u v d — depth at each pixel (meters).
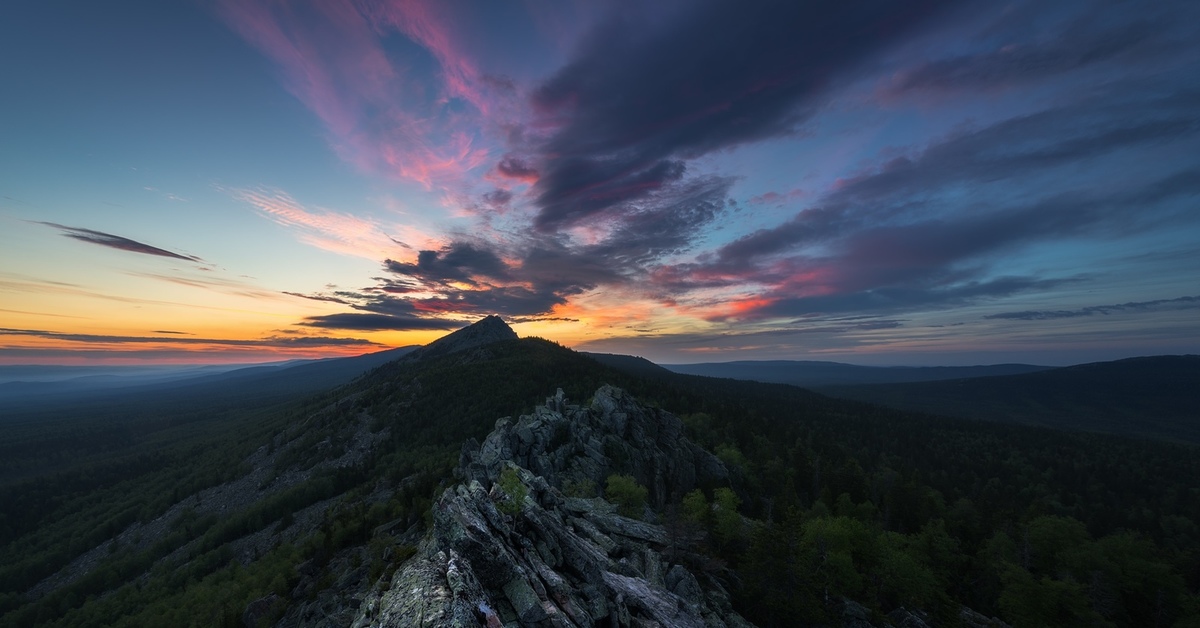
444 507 33.38
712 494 119.50
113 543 191.12
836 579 69.75
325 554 113.81
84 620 131.12
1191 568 95.56
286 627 77.12
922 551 94.44
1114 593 81.94
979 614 81.44
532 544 38.88
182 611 109.69
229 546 155.00
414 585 22.92
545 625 26.66
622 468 110.50
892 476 150.38
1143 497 179.25
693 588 54.06
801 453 149.38
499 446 108.50
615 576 45.97
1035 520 103.44
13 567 178.00
